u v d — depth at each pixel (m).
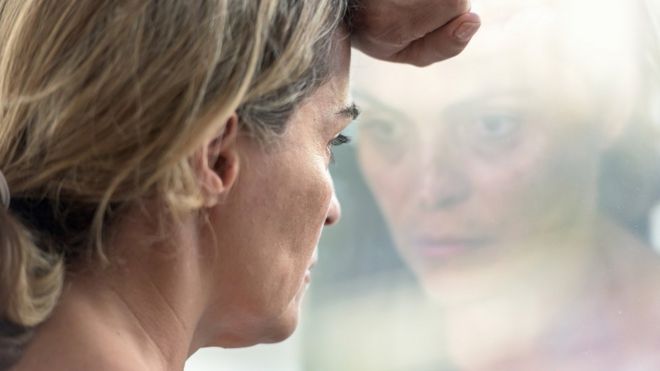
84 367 0.78
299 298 0.98
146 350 0.83
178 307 0.85
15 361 0.77
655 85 1.37
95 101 0.78
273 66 0.83
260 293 0.90
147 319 0.84
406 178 1.53
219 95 0.79
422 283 1.54
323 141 0.92
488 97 1.46
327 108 0.92
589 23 1.41
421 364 1.55
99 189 0.79
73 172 0.79
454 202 1.50
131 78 0.78
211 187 0.83
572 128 1.42
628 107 1.38
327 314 1.60
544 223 1.45
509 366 1.48
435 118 1.49
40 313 0.77
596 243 1.43
